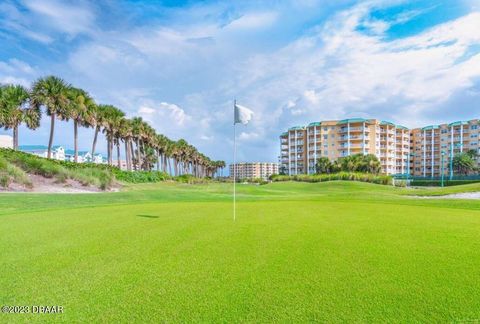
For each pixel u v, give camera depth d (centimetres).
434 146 9525
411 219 880
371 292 336
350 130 8331
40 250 518
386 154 8594
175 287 353
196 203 1459
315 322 272
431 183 6806
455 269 412
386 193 2578
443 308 298
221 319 278
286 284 361
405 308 299
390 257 470
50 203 1397
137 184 3919
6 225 772
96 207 1243
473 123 8781
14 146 2895
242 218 902
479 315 284
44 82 2941
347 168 6575
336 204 1400
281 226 755
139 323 271
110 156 4344
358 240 591
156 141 6281
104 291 342
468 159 8025
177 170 8456
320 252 501
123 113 4353
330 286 354
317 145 8956
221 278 381
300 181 6438
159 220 861
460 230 699
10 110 2753
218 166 17075
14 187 1972
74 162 3136
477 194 2056
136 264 440
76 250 518
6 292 340
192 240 594
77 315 286
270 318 279
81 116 3388
